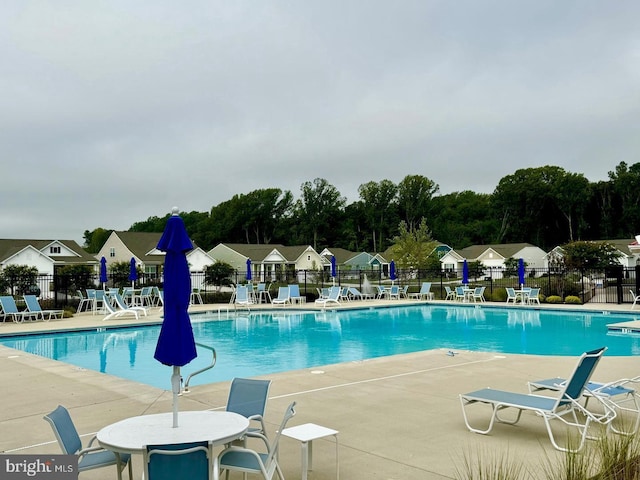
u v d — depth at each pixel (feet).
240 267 181.78
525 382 27.48
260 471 12.34
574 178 262.88
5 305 63.36
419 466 15.57
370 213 305.94
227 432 12.40
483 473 14.74
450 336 55.62
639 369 30.86
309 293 97.91
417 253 169.07
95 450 12.63
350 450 17.07
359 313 79.56
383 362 33.63
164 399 24.59
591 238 267.80
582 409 17.47
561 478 13.21
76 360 42.32
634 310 69.92
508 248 204.64
